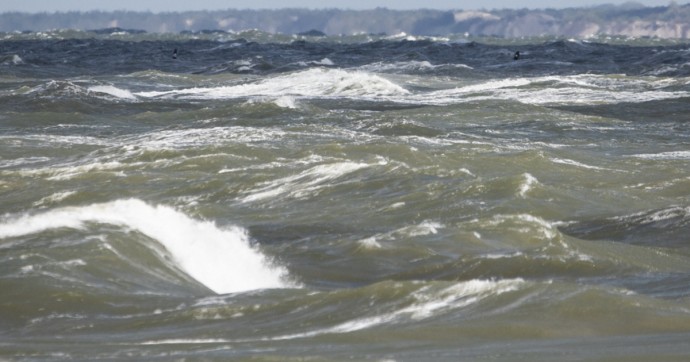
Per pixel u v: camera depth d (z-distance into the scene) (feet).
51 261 141.28
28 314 122.01
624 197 231.50
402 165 249.55
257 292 128.98
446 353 93.30
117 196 231.71
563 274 152.35
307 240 181.68
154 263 151.33
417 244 172.35
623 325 106.32
